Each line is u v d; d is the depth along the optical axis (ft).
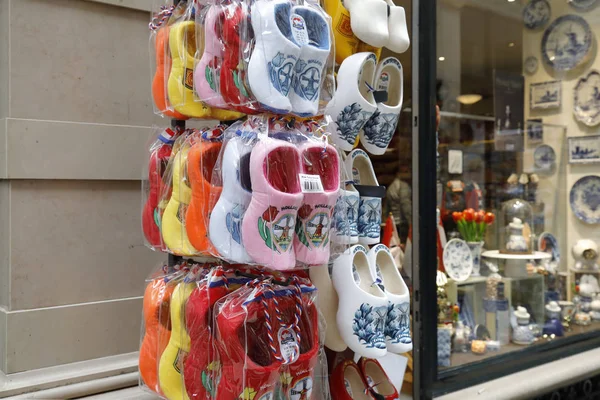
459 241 8.11
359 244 5.08
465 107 8.64
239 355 3.77
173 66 4.46
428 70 6.71
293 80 3.96
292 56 3.82
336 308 4.84
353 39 5.05
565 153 9.84
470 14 8.50
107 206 6.01
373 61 5.01
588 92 10.21
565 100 10.01
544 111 9.66
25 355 5.46
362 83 5.06
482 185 8.65
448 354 7.44
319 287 4.80
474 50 8.77
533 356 8.14
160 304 4.62
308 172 4.01
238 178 3.79
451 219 8.11
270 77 3.76
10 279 5.42
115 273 6.05
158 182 4.78
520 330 8.45
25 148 5.46
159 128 5.21
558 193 9.73
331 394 5.21
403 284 5.22
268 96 3.76
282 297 4.00
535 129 9.53
